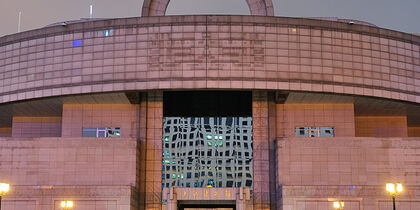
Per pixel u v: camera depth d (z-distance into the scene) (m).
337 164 56.75
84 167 57.38
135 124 62.06
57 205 53.62
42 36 62.12
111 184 56.91
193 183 60.16
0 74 63.34
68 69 60.41
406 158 56.50
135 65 59.19
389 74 61.22
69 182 57.00
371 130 69.38
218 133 61.81
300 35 59.78
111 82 59.12
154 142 60.28
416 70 62.66
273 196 58.34
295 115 62.56
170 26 59.53
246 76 58.47
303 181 56.53
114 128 62.22
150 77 58.72
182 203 59.97
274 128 60.78
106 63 59.66
